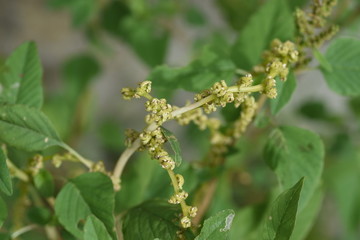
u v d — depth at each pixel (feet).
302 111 2.98
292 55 1.80
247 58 1.99
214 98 1.64
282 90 1.84
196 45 3.21
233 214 1.64
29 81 1.90
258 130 2.78
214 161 2.06
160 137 1.67
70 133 3.24
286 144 1.91
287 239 1.64
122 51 4.32
